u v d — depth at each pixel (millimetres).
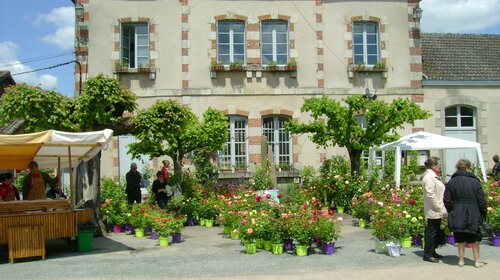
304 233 8086
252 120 16688
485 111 17719
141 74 16562
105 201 11812
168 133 10883
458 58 19000
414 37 17484
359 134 13188
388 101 17219
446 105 17516
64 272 7223
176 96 16562
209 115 14055
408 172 16656
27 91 9703
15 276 7031
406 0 17531
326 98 13398
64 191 14852
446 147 12570
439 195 7496
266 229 8438
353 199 11633
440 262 7395
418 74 17391
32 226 8227
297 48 17016
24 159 10938
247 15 16891
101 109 10070
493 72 18297
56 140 8273
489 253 8031
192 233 10977
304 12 17125
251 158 16547
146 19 16672
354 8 17297
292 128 13586
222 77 16719
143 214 10594
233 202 11023
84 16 16547
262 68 16750
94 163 10789
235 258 7996
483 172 12391
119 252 8828
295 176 16234
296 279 6504
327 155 16969
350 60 17141
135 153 13164
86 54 16438
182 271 7121
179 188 12883
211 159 16469
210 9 16828
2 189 9906
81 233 8961
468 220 6887
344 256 7957
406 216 8477
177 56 16672
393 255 7887
